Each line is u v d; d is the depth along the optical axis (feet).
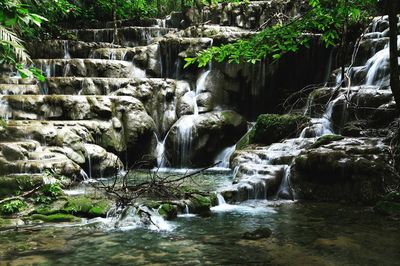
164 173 36.17
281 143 33.12
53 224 20.25
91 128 35.73
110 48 49.29
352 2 20.12
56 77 41.37
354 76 37.99
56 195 23.62
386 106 29.71
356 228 19.44
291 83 45.73
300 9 48.73
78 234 18.63
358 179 25.22
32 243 17.29
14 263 14.94
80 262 15.10
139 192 22.38
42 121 34.09
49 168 27.63
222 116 41.42
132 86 42.29
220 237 18.15
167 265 14.76
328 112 34.94
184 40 45.75
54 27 53.06
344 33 37.11
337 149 26.94
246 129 42.75
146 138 40.57
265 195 26.68
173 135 40.11
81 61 44.98
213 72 44.68
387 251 16.07
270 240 17.67
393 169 24.57
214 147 40.78
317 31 45.32
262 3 51.29
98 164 33.65
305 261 15.03
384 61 35.40
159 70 47.19
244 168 28.86
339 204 24.89
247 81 44.47
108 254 15.98
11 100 35.17
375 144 27.09
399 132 25.93
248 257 15.55
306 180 27.12
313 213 22.62
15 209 21.57
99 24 60.49
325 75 45.09
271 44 21.67
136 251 16.33
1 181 24.23
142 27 55.88
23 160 28.32
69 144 32.37
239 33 44.73
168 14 68.28
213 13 54.39
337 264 14.75
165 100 42.68
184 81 44.80
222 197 25.38
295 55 44.24
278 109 45.98
